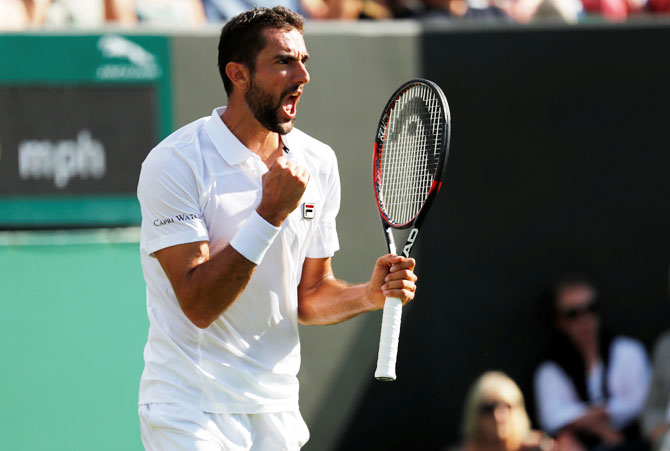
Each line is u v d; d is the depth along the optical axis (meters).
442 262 21.17
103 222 19.95
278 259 12.09
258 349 12.18
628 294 21.64
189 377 11.92
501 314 21.28
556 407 21.02
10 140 19.66
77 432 19.66
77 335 19.73
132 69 20.08
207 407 11.92
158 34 20.17
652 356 21.50
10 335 19.56
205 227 11.85
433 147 13.71
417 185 13.84
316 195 12.48
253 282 11.95
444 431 20.91
